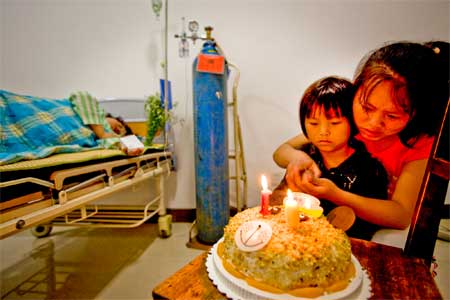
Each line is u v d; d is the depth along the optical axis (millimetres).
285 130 1660
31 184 730
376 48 1485
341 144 1539
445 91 1366
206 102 1338
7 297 1065
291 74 1621
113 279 1183
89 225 1312
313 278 512
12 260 1367
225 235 662
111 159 1107
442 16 1421
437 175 643
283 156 1668
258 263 536
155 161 1537
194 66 1360
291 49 1606
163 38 1723
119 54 1774
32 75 1856
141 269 1264
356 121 1505
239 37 1651
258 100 1675
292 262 515
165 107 1560
